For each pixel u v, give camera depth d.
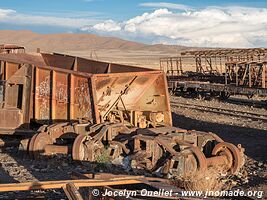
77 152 12.19
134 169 11.28
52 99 15.55
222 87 36.44
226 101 36.22
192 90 41.69
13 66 16.81
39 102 16.02
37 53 20.50
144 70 16.72
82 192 7.72
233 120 24.11
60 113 15.46
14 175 11.36
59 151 13.05
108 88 15.51
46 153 13.11
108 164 11.67
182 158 10.60
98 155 11.98
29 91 16.12
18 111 15.96
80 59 18.95
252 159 14.27
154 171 11.16
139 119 15.70
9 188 7.12
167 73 52.81
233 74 38.84
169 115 16.08
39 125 16.22
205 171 10.05
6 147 15.56
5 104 16.23
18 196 9.13
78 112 14.96
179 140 11.40
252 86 35.56
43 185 7.30
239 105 32.59
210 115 26.38
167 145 11.09
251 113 27.06
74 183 7.33
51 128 13.75
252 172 12.46
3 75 17.12
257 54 42.91
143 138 11.65
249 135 19.36
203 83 39.62
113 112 15.88
